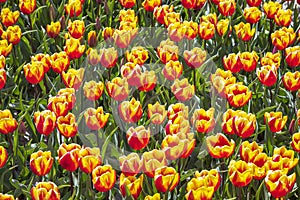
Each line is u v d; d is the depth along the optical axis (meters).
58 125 2.66
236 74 3.23
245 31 3.36
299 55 3.09
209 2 3.81
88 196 2.67
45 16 3.74
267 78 2.94
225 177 2.80
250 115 2.65
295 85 2.95
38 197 2.43
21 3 3.38
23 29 3.68
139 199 2.67
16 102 3.31
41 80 3.22
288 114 3.16
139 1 3.79
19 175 2.92
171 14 3.35
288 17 3.37
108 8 3.72
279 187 2.44
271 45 3.60
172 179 2.45
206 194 2.39
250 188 2.69
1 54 3.18
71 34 3.30
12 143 3.02
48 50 3.48
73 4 3.44
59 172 2.96
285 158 2.51
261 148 2.52
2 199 2.41
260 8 3.94
